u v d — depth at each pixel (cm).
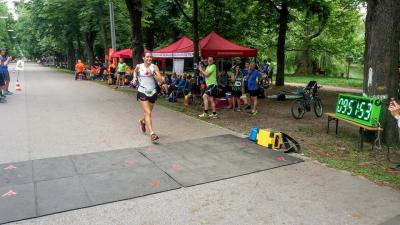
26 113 1107
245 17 2475
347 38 3198
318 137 809
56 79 2764
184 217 422
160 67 3469
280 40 2255
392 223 405
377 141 707
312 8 2194
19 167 584
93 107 1250
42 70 4744
